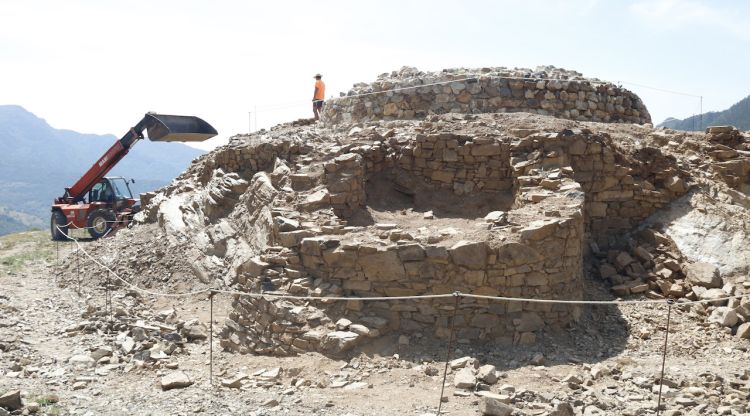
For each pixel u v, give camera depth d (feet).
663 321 32.22
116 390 25.54
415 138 42.88
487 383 25.14
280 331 30.12
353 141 44.06
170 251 49.08
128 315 38.27
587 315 32.86
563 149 39.37
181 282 45.55
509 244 29.76
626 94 57.52
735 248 35.81
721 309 31.86
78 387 25.71
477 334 29.45
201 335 34.53
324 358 28.19
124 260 50.47
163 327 35.01
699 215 38.29
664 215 39.50
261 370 27.84
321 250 31.50
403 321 29.91
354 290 30.86
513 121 44.16
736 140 46.70
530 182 37.40
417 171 42.60
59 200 74.38
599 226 39.63
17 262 59.41
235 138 60.44
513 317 29.81
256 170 51.49
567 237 31.27
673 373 26.32
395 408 22.63
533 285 30.22
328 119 58.70
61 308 40.68
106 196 74.08
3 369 27.53
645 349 29.73
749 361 28.04
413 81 54.19
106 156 71.51
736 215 38.42
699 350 29.45
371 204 41.37
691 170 42.70
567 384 25.20
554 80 53.06
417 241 30.94
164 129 57.31
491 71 55.83
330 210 36.78
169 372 28.09
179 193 58.08
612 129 48.32
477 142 41.04
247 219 45.42
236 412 22.39
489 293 29.68
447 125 44.62
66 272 52.65
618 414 22.18
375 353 28.53
